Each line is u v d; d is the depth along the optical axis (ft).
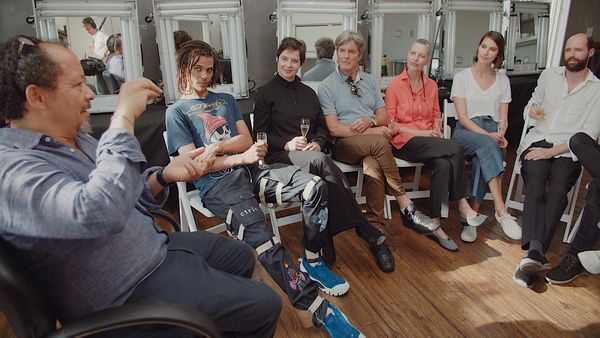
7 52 2.77
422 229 7.53
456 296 6.23
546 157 7.39
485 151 8.05
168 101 9.96
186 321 2.78
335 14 10.57
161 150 8.57
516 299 6.14
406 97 8.70
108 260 3.01
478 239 8.02
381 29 11.35
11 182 2.55
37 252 2.76
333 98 8.20
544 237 6.65
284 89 7.52
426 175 11.64
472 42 12.64
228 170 6.14
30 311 2.59
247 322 3.46
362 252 7.55
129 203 2.74
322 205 6.00
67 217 2.52
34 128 2.97
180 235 4.28
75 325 2.63
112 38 9.18
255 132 7.47
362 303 6.08
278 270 5.25
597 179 6.48
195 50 6.11
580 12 13.70
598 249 7.39
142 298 3.20
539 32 13.66
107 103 9.29
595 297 6.15
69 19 8.80
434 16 11.81
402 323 5.65
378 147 7.61
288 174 6.19
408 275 6.80
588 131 7.54
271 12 11.94
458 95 8.89
